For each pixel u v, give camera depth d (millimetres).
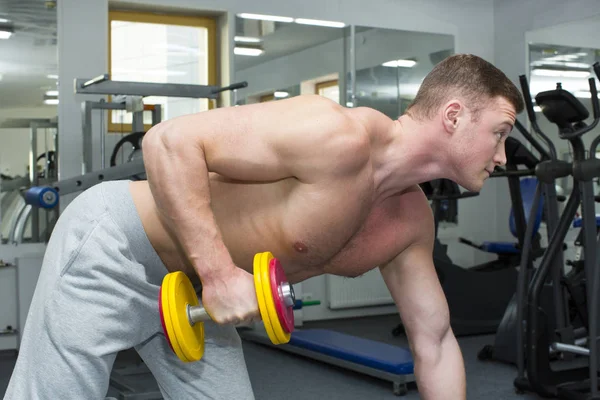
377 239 1367
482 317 4797
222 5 5238
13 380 1324
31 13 4734
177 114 5191
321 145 1157
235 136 1179
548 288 3967
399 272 1450
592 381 2943
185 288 1214
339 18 5672
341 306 5598
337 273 1423
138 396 3266
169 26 5223
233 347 1453
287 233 1263
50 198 3602
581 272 4102
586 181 3143
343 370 3906
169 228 1312
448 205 5980
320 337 4117
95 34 4867
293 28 5516
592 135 5203
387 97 5859
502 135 1266
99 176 3701
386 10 5840
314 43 5598
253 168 1195
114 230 1314
